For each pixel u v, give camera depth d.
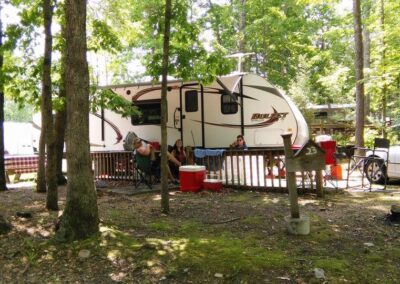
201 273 4.22
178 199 8.29
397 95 18.17
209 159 10.14
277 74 27.12
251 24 24.41
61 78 9.43
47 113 7.30
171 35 7.45
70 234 5.15
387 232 5.54
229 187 9.59
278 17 23.66
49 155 7.32
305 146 5.43
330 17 26.53
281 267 4.27
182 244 4.99
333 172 10.39
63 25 9.19
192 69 7.48
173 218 6.46
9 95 9.41
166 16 6.82
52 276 4.36
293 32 25.02
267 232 5.56
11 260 4.78
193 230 5.70
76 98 5.20
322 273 4.09
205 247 4.88
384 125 16.38
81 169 5.23
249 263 4.35
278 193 8.81
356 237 5.31
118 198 8.58
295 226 5.41
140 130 12.90
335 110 24.75
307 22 25.47
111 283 4.15
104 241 5.07
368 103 20.33
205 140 12.12
